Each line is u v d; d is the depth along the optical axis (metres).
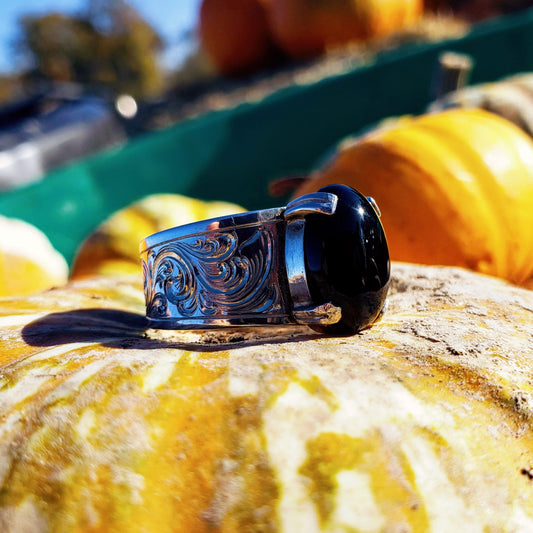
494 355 0.06
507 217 0.10
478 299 0.07
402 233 0.10
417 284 0.08
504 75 0.25
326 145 0.25
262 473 0.05
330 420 0.05
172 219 0.14
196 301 0.07
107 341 0.06
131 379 0.05
